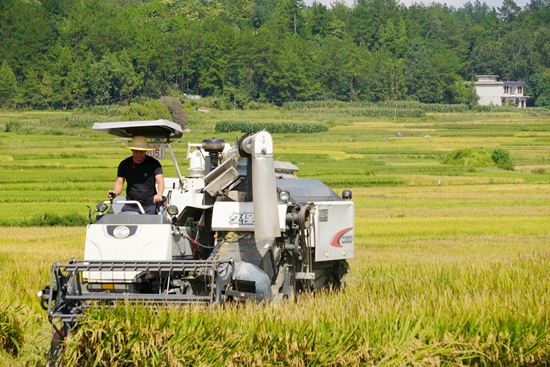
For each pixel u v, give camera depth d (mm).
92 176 120562
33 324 20359
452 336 16734
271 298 19172
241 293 18562
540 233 60344
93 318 16438
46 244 52500
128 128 20906
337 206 24641
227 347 15977
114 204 22484
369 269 32188
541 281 23984
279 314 17328
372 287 23859
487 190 110875
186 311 16594
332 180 119312
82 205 87500
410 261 39188
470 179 123312
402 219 72438
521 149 199875
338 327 16797
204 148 25234
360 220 71625
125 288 18219
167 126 20562
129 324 16109
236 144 22062
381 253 45719
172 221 20531
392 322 17156
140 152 20156
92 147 187750
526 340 16734
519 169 155375
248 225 21547
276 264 21500
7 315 19547
